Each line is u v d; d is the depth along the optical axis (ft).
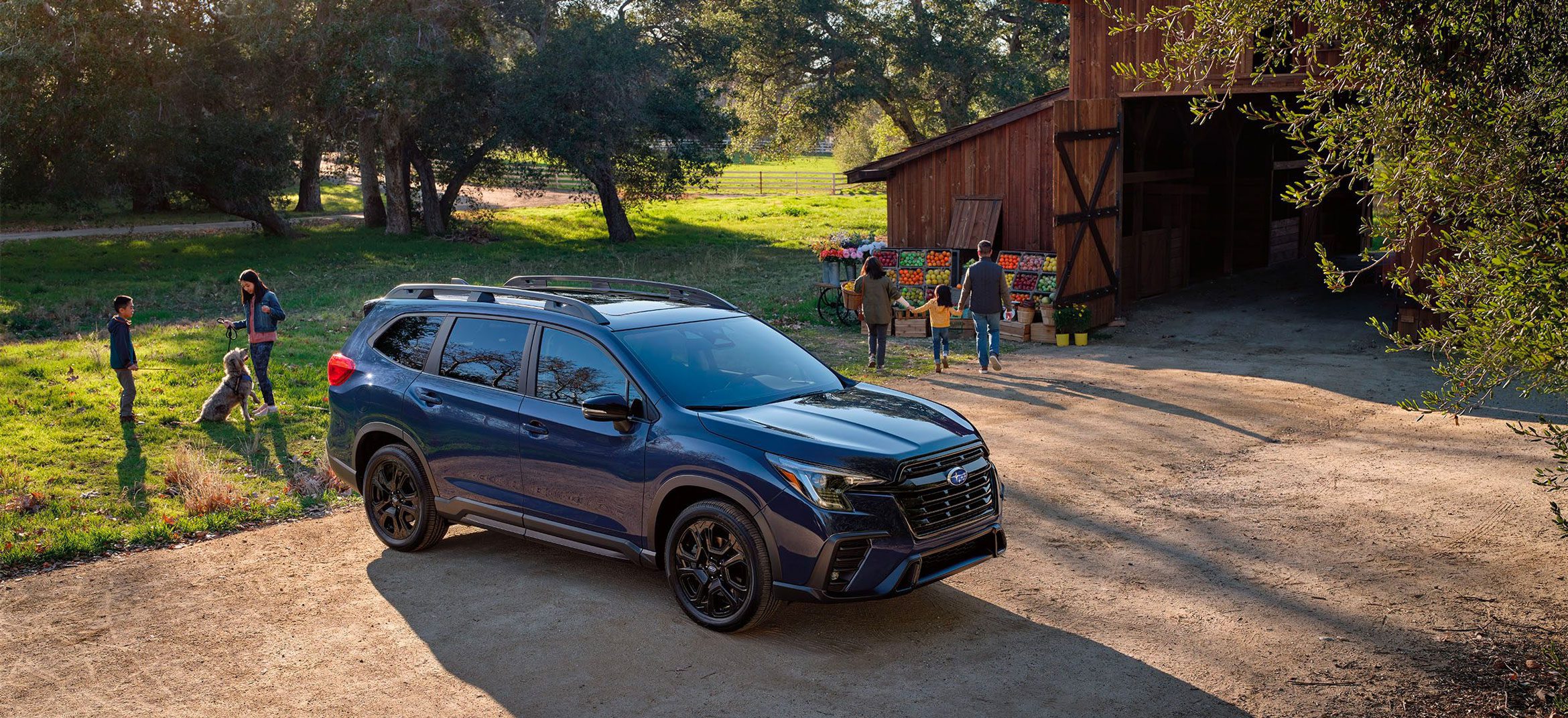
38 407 36.42
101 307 67.62
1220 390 40.60
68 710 15.48
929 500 17.28
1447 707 15.57
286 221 114.21
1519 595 19.75
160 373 42.65
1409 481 27.53
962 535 17.70
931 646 17.62
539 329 20.67
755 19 135.95
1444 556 21.97
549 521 19.75
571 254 105.29
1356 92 17.51
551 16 112.16
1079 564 21.77
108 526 24.75
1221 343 53.16
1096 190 56.29
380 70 97.71
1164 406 37.96
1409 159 15.39
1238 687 16.17
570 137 103.35
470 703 15.57
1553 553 21.90
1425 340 14.88
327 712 15.35
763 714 15.15
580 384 19.63
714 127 113.60
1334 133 16.48
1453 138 14.99
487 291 22.27
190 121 94.89
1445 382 40.45
